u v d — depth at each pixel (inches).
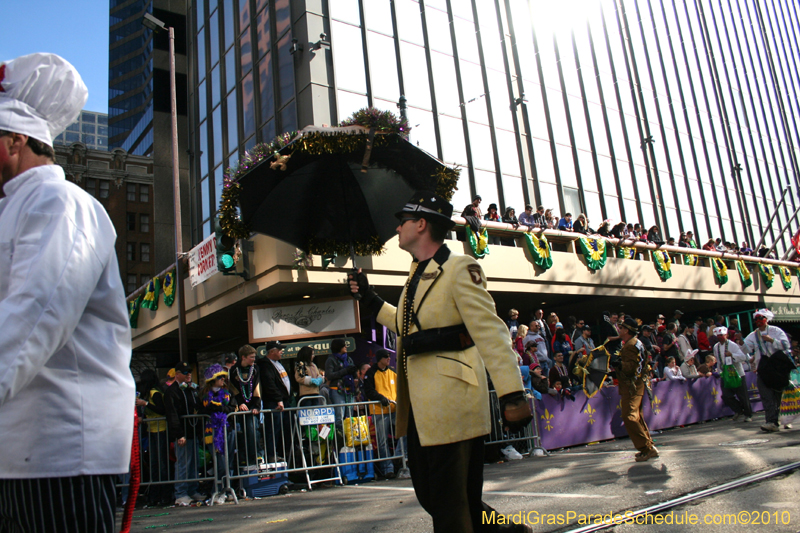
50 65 70.3
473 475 91.9
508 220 567.2
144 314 721.6
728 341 488.1
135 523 215.8
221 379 284.5
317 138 178.5
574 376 431.2
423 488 92.9
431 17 680.4
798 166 1272.1
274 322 491.8
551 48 799.7
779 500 141.3
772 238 1101.7
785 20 1443.2
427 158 192.1
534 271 574.2
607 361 404.2
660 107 945.5
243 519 199.8
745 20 1263.5
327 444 313.4
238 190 196.1
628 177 845.8
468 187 654.5
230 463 290.4
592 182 789.9
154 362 1102.4
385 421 335.0
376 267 474.3
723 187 1019.3
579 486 190.2
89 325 64.2
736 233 1012.5
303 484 306.0
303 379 335.0
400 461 333.7
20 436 58.7
